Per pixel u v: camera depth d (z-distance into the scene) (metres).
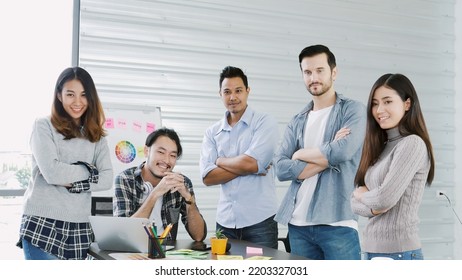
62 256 2.61
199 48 4.65
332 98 3.31
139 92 4.44
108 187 2.81
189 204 2.89
